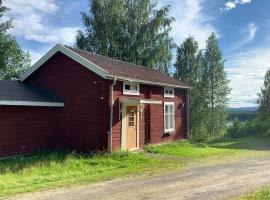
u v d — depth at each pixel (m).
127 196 7.84
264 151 17.95
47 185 9.09
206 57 40.69
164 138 20.50
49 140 16.59
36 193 8.19
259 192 8.00
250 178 9.92
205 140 27.41
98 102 15.80
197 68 40.56
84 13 33.03
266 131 27.44
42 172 11.41
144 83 18.28
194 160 14.16
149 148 17.66
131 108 17.42
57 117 17.03
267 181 9.44
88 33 33.28
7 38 33.91
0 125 14.23
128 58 32.84
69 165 12.62
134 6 33.22
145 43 33.41
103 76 15.30
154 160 13.99
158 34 33.50
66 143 16.67
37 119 15.98
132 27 33.00
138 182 9.47
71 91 16.77
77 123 16.44
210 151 17.64
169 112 21.20
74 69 16.73
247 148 19.92
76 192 8.28
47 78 17.72
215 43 40.53
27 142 15.43
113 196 7.85
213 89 40.62
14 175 10.86
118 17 32.19
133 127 17.59
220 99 40.53
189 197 7.68
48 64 17.73
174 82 21.80
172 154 16.11
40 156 14.66
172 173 10.94
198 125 39.31
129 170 11.61
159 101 18.36
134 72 18.62
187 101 23.61
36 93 16.62
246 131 28.73
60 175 10.65
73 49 17.86
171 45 34.22
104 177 10.28
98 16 32.31
